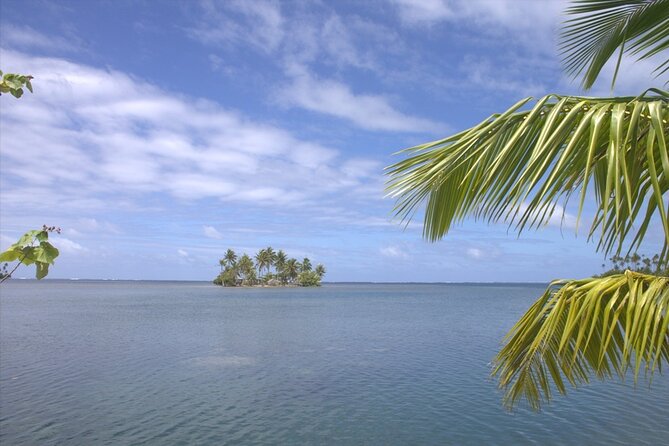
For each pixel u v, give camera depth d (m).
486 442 13.66
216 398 18.95
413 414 16.52
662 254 3.17
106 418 16.36
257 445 13.79
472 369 24.44
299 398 18.89
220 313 65.81
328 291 186.88
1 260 2.04
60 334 40.97
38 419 16.27
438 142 3.41
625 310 3.32
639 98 2.81
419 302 99.38
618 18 4.42
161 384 21.48
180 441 14.16
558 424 14.92
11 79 2.34
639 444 13.20
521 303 95.06
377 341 35.94
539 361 4.14
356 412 16.88
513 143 2.83
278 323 50.72
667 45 4.36
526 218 3.05
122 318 57.38
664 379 20.06
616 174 2.48
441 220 3.82
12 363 26.95
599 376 3.97
